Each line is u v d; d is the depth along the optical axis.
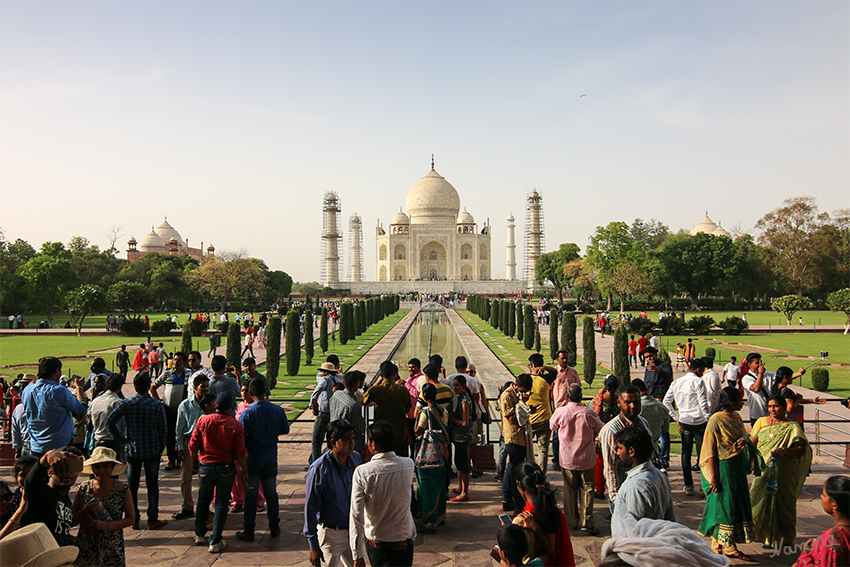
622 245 82.12
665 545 5.43
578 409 9.83
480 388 12.68
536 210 140.50
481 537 9.55
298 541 9.52
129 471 10.03
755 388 12.48
